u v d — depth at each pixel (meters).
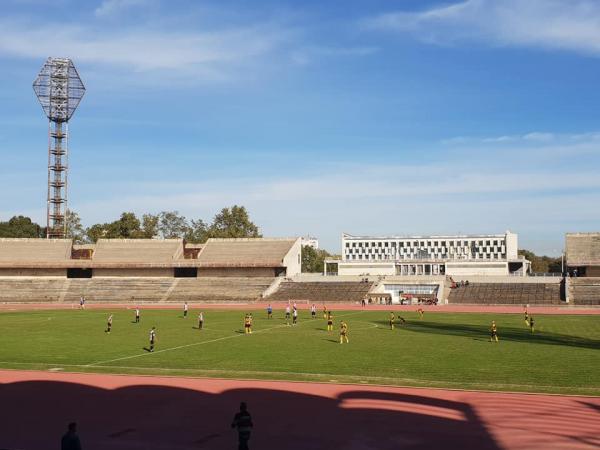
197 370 39.41
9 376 37.62
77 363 42.59
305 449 22.84
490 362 41.59
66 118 142.00
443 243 171.50
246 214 181.62
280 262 125.50
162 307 106.38
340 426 25.89
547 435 24.30
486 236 168.12
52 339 56.81
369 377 36.41
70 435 20.06
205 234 190.38
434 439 23.92
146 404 30.17
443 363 41.38
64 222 142.25
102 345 52.28
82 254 136.62
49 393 32.78
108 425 26.52
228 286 123.12
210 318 81.31
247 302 113.50
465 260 139.38
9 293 121.06
